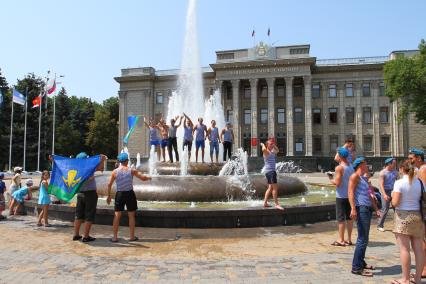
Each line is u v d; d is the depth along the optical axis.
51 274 6.51
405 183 5.84
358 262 6.46
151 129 18.91
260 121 64.00
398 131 59.12
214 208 11.07
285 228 10.80
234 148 61.16
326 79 62.78
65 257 7.68
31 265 7.08
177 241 9.18
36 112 58.41
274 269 6.80
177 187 13.66
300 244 8.92
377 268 6.86
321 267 6.93
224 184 13.84
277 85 64.06
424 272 6.42
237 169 16.80
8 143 55.97
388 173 10.91
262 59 60.59
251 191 14.04
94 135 79.06
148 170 17.72
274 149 11.74
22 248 8.51
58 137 72.62
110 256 7.77
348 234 8.94
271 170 11.52
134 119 64.62
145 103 68.75
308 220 11.70
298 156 56.78
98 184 15.33
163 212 10.70
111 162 66.19
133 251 8.21
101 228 10.79
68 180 9.37
